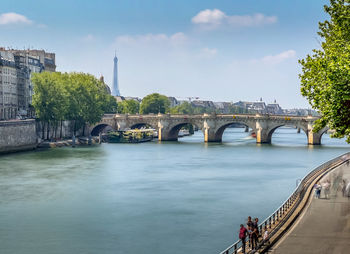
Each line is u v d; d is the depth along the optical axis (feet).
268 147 633.20
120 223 229.66
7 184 322.96
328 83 158.51
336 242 141.90
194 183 335.06
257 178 357.41
